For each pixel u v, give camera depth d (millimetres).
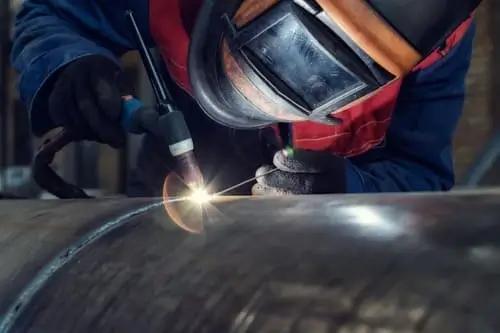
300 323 521
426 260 521
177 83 1582
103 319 634
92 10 1489
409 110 1662
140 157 1840
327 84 1040
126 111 1207
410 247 543
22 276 757
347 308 511
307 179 1290
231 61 1062
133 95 1265
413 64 1034
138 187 1822
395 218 602
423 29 987
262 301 553
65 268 732
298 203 712
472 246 521
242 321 547
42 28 1415
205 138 1691
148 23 1502
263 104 1086
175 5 1474
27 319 695
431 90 1644
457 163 4816
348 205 669
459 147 4820
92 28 1487
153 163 1787
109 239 749
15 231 858
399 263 528
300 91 1054
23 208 946
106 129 1209
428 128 1663
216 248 646
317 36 985
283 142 1661
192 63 1110
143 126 1175
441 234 549
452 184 1712
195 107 1683
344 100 1077
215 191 1688
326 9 957
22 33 1458
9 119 5641
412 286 502
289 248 599
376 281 520
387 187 1582
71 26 1480
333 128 1635
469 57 1668
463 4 1011
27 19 1485
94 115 1199
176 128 1137
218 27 1064
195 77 1121
